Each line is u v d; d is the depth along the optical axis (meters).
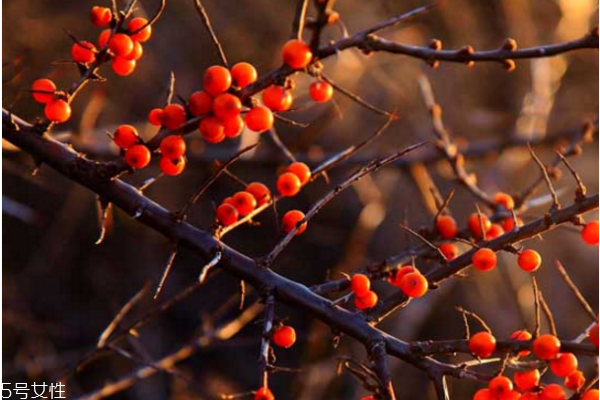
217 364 6.62
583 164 6.23
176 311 6.70
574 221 1.99
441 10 6.47
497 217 2.66
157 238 6.36
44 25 5.71
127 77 6.10
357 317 1.92
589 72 6.62
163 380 6.09
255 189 2.12
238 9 6.67
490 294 6.14
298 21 1.80
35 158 2.06
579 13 5.71
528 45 6.27
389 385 1.75
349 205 6.80
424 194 4.23
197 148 4.24
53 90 1.98
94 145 3.86
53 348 5.87
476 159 4.82
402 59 6.41
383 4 6.59
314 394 5.41
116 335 2.97
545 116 4.75
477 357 1.76
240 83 1.80
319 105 5.66
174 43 6.52
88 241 6.48
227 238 6.62
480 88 6.59
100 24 1.96
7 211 3.69
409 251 2.36
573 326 6.30
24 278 6.26
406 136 6.35
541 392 1.74
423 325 6.50
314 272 6.70
